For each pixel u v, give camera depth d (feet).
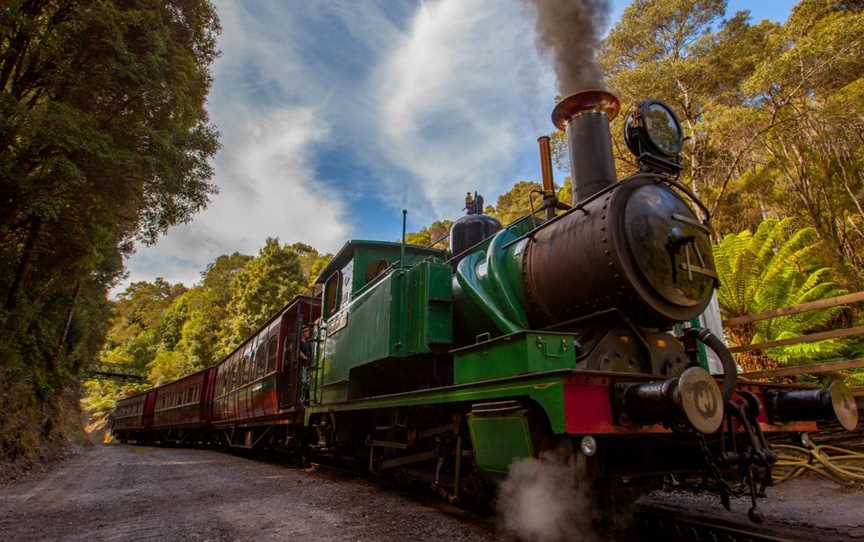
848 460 18.81
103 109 30.30
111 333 222.89
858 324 34.32
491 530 12.60
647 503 15.88
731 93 57.36
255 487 21.89
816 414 11.79
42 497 21.13
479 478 13.78
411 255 25.44
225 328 116.37
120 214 32.89
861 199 46.47
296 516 15.11
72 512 17.19
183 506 17.67
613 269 11.84
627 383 10.42
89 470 33.73
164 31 31.37
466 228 19.61
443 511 15.23
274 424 34.32
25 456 35.45
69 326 60.75
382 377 21.70
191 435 66.69
